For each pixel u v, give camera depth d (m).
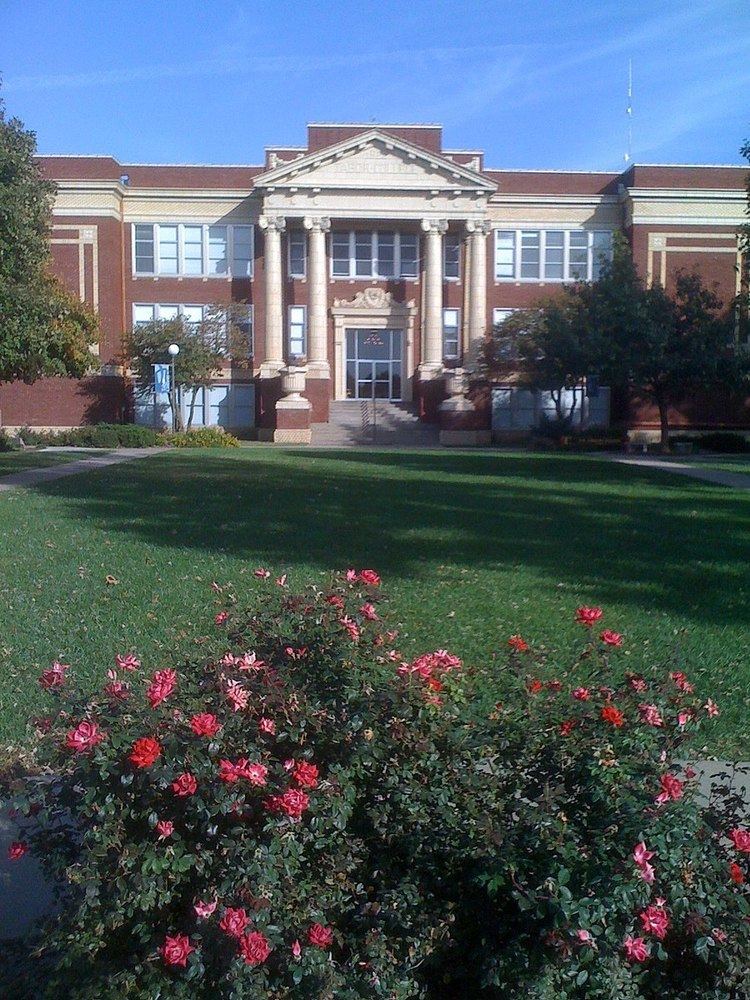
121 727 3.22
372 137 49.19
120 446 42.59
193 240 51.66
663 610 9.57
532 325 47.25
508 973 3.02
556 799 3.27
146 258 51.50
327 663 3.67
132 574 11.01
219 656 4.82
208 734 3.15
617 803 3.20
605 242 52.34
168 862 3.05
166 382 44.84
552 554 12.77
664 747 3.53
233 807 3.10
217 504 18.20
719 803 4.34
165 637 8.19
